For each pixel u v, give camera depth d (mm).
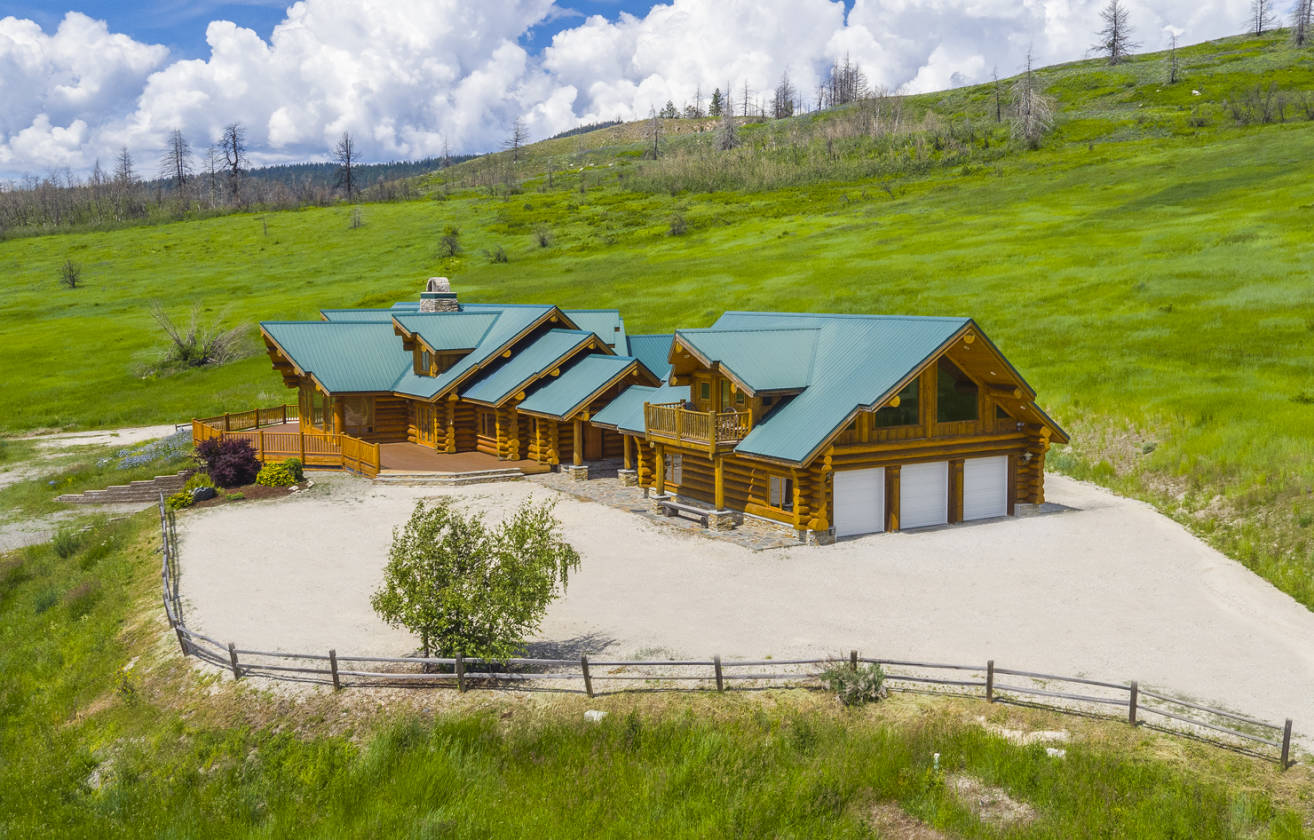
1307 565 22359
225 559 25547
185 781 14828
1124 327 46594
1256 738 13734
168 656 19047
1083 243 68000
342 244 121000
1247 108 125000
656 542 26375
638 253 96312
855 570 23250
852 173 134750
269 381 62719
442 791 13648
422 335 40031
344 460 37688
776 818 12727
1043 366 42562
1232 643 18156
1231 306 46906
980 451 28219
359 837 12812
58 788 15352
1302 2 173625
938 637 18500
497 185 177750
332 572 24156
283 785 14383
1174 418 33625
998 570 23156
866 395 25672
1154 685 16125
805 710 15273
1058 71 191125
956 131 148375
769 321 33188
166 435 50062
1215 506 27203
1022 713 15016
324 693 16656
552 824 12812
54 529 33188
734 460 28641
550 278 86812
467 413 40094
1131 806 12297
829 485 25578
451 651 16984
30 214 188625
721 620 19672
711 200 128250
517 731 14953
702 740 14297
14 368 68500
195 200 194125
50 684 19859
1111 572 22891
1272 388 34812
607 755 14234
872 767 13508
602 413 35406
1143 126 127500
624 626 19438
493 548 17672
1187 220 70000
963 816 12414
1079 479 32938
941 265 67938
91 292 102000
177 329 74938
